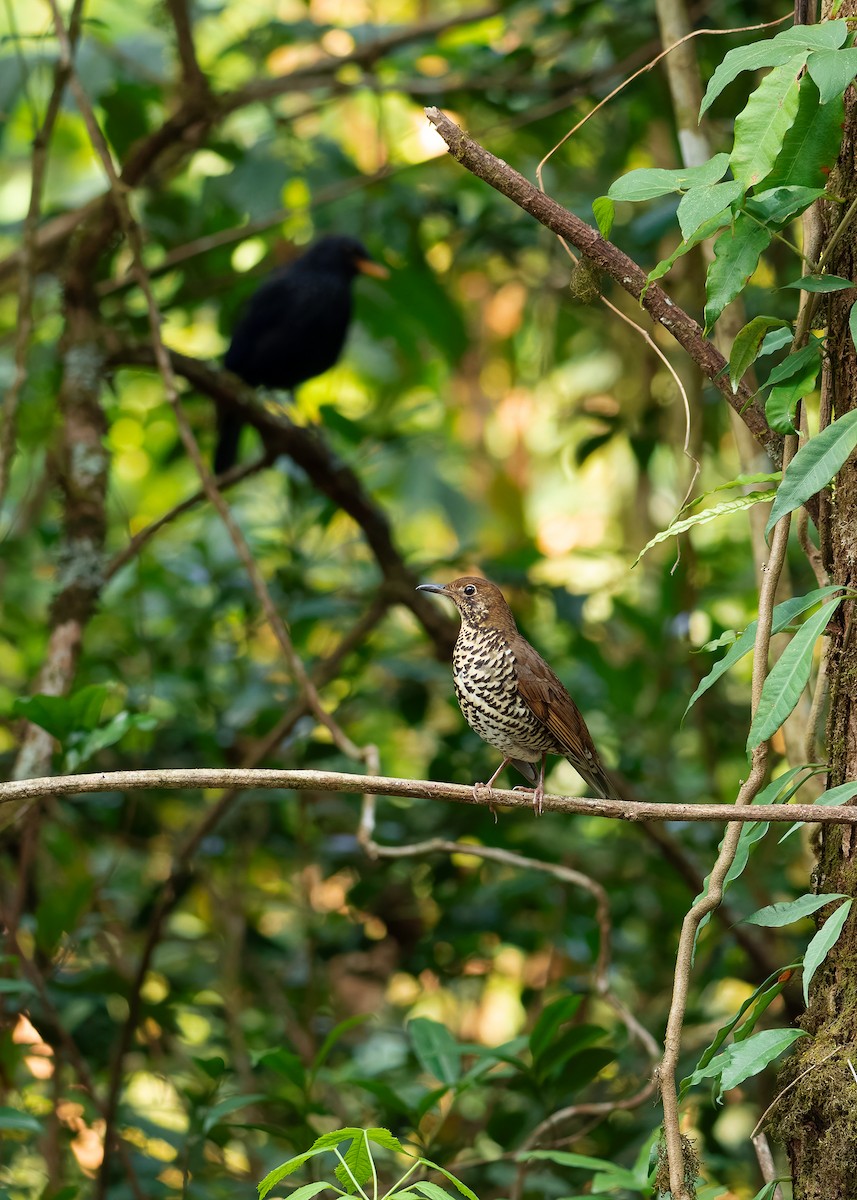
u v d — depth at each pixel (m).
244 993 11.84
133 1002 8.89
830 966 4.50
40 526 12.15
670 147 13.12
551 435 19.55
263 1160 9.98
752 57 4.20
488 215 12.70
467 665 7.84
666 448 13.53
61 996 9.64
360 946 11.30
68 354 10.22
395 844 11.04
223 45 15.06
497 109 12.37
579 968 13.02
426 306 14.16
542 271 14.41
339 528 14.87
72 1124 9.22
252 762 10.07
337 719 11.90
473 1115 11.15
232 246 13.52
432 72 13.66
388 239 12.64
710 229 4.59
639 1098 7.51
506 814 11.45
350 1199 3.92
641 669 11.92
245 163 12.19
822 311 4.94
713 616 11.88
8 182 17.77
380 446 12.42
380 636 13.21
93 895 9.13
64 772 7.14
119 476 16.56
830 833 4.64
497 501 18.00
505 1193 9.59
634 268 4.88
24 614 13.59
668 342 13.43
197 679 11.73
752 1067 4.29
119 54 12.85
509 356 17.36
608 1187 5.89
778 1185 4.72
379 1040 12.37
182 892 9.69
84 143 17.20
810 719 4.85
